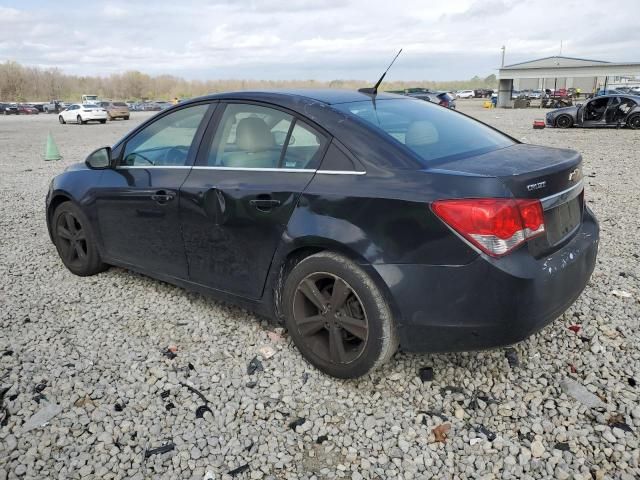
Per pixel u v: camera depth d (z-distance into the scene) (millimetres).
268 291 3475
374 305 2912
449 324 2777
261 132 3506
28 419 2902
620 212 7180
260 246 3398
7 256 5688
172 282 4145
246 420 2904
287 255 3268
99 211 4531
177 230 3895
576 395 3021
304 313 3295
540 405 2973
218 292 3793
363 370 3059
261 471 2543
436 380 3217
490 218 2623
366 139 3086
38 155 16422
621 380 3164
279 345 3633
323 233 3020
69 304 4379
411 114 3609
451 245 2691
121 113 42312
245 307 3680
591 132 20031
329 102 3434
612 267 4961
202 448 2693
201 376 3303
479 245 2646
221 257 3662
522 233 2697
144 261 4301
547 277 2760
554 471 2502
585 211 3576
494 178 2691
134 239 4297
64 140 22375
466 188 2689
